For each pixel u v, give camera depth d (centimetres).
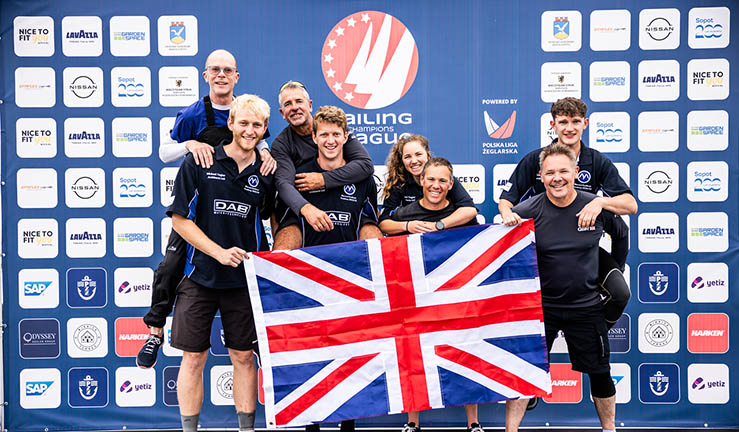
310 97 358
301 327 292
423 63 357
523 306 301
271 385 288
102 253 361
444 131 359
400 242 298
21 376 362
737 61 354
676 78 355
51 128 357
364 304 295
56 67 355
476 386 299
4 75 355
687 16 353
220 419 364
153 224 361
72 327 362
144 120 358
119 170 359
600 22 354
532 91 357
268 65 357
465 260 300
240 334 300
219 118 329
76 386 363
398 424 365
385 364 296
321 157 311
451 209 313
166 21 355
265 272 289
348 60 357
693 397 362
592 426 363
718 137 356
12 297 360
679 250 359
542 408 364
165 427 365
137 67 356
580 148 329
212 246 283
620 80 355
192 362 300
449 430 363
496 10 357
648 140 357
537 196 308
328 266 294
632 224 360
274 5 357
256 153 297
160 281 316
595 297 303
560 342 362
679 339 361
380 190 360
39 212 359
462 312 299
